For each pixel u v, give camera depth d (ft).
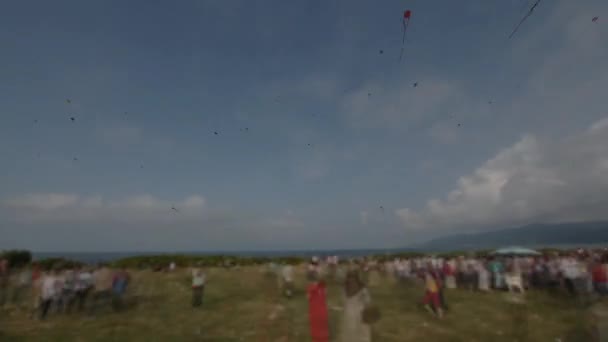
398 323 32.04
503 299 43.60
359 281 25.94
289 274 54.54
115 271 44.50
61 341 27.96
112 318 36.37
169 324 33.63
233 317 36.52
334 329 30.19
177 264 110.32
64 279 40.50
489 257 72.74
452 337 27.94
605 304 26.61
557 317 33.88
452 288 52.65
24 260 88.69
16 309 41.06
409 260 64.23
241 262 115.65
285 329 31.37
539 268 52.37
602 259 52.54
